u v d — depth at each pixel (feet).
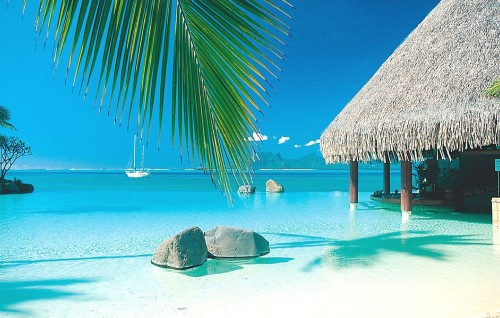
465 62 36.14
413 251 25.38
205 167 5.22
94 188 116.16
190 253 21.89
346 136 40.73
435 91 35.83
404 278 19.25
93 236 32.09
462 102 33.24
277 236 31.58
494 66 34.55
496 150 47.01
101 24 4.43
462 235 31.22
